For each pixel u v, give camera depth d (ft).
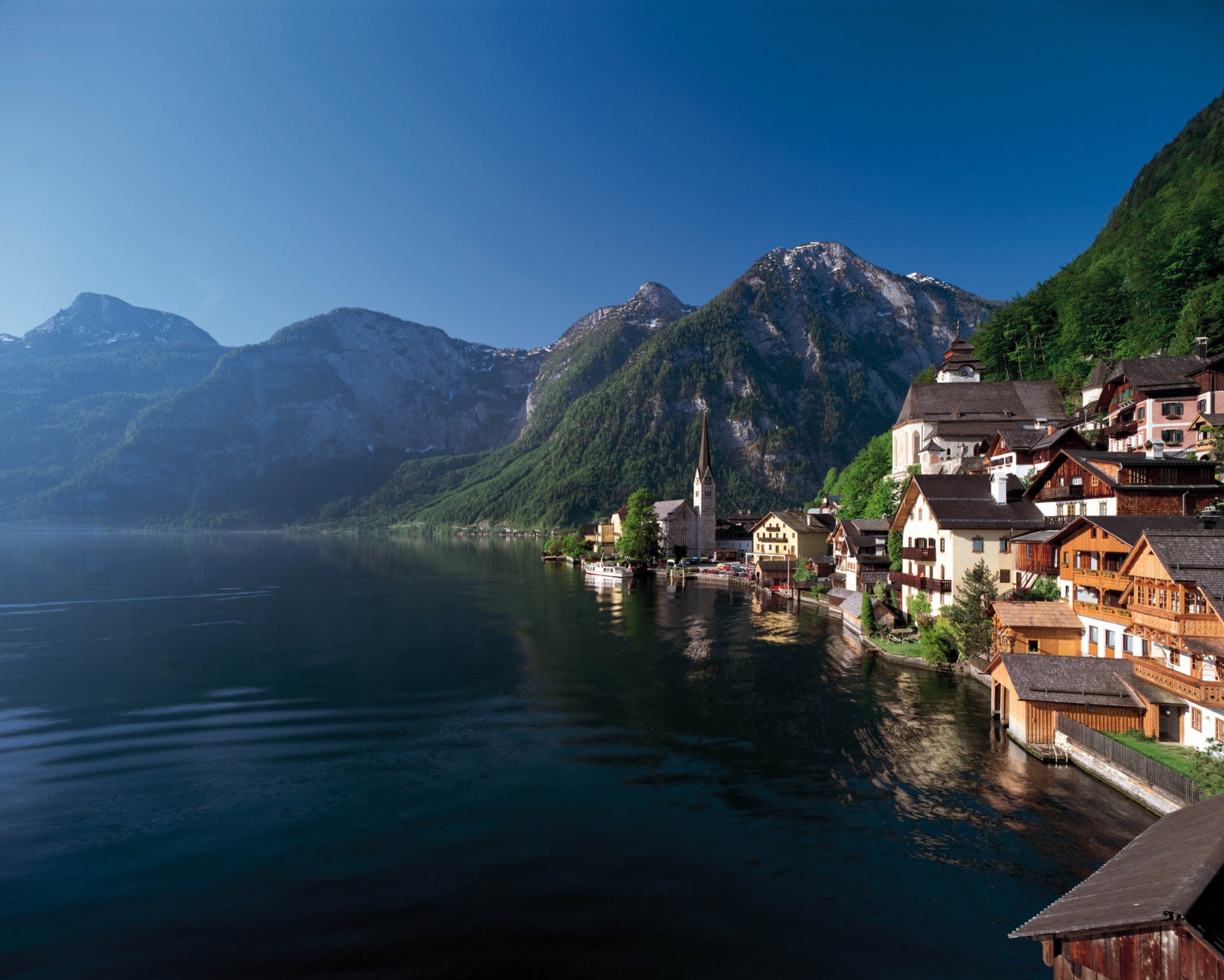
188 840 103.19
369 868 94.58
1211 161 475.72
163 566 584.40
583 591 416.87
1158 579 115.85
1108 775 113.50
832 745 138.31
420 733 151.43
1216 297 291.99
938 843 97.45
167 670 212.02
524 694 182.09
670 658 222.07
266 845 101.55
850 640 249.96
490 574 528.22
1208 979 44.75
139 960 75.97
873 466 476.13
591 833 103.55
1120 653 138.51
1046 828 100.12
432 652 236.22
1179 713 118.83
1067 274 478.59
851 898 85.25
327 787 122.52
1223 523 142.92
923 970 72.23
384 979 72.43
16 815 112.37
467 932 80.28
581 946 77.41
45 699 180.24
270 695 183.01
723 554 612.70
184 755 138.92
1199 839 55.77
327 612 329.31
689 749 138.41
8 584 443.32
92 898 88.33
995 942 76.48
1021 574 193.77
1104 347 376.89
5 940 79.97
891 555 263.29
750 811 109.70
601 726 153.89
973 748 133.49
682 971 72.95
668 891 87.86
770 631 271.69
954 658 196.24
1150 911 46.50
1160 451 183.21
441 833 104.53
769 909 83.56
